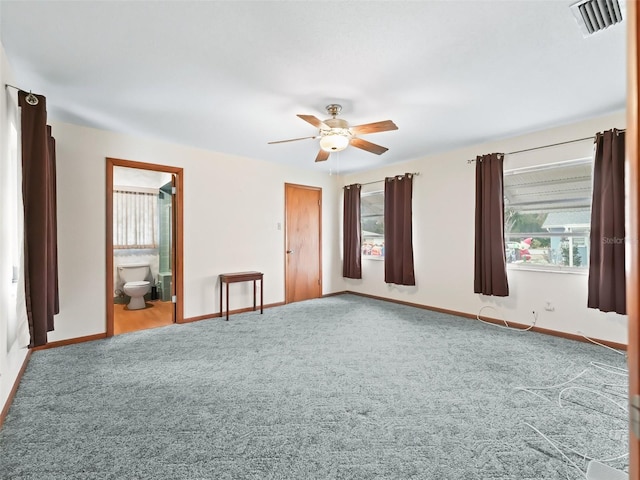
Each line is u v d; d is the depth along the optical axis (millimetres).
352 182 6023
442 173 4625
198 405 2117
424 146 4277
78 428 1863
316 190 5840
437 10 1747
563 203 3645
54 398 2201
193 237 4258
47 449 1685
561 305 3533
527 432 1835
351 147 4285
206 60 2215
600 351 3078
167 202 5484
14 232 2410
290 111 3061
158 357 2953
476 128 3576
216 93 2688
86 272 3418
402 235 5070
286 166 5359
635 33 461
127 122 3326
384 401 2170
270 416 1992
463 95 2752
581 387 2359
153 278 5828
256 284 4938
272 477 1503
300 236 5566
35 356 2959
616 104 2953
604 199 3062
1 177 1976
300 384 2416
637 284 449
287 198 5363
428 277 4828
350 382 2447
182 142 4027
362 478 1498
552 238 3729
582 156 3363
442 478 1498
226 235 4586
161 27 1880
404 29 1900
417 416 1993
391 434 1817
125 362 2830
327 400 2184
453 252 4508
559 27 1892
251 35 1951
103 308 3525
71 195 3334
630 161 462
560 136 3512
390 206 5223
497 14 1783
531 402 2156
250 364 2793
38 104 2246
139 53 2133
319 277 5848
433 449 1692
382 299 5570
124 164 3686
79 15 1774
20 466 1565
